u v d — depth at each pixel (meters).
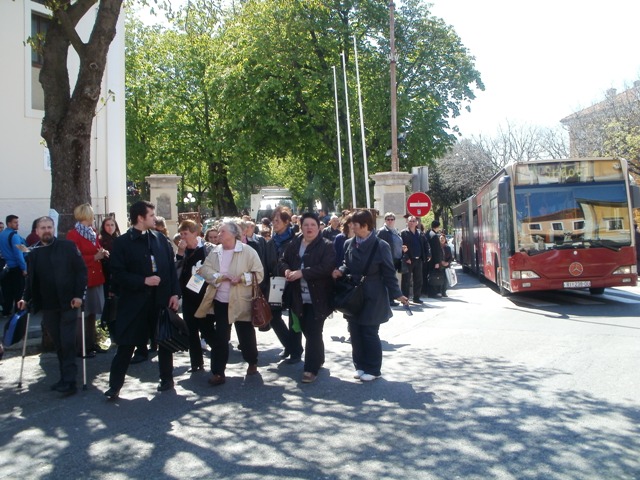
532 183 13.32
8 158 13.86
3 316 11.91
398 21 28.67
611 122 30.33
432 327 10.66
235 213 38.38
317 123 27.44
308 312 7.09
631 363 7.46
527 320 11.15
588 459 4.58
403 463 4.60
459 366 7.61
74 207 8.85
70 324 6.82
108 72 15.74
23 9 13.99
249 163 30.81
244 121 28.06
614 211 13.19
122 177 16.25
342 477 4.37
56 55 8.81
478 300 14.82
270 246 8.30
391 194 18.28
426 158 28.88
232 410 6.06
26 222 14.11
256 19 26.23
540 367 7.43
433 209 52.00
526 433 5.16
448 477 4.32
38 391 6.88
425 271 15.70
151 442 5.21
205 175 36.62
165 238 6.83
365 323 6.97
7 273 11.48
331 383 6.98
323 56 28.14
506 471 4.39
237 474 4.48
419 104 28.97
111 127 15.84
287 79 27.64
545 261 13.11
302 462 4.68
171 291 6.68
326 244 7.00
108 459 4.85
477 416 5.64
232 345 9.48
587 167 13.30
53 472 4.62
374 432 5.30
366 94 27.94
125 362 6.56
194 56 33.25
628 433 5.11
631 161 29.20
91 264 8.41
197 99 34.34
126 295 6.51
